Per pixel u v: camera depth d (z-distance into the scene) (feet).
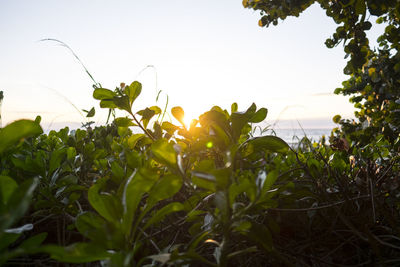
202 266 2.90
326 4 8.85
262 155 3.73
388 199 3.56
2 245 2.02
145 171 2.09
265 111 3.52
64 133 5.45
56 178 3.40
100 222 2.27
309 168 4.00
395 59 8.20
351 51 8.66
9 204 1.51
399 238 2.99
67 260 1.83
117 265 1.79
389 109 7.49
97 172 4.71
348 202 3.23
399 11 8.24
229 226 2.06
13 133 1.94
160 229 3.38
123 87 3.96
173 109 3.72
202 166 2.61
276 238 3.48
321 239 3.45
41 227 3.76
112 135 6.05
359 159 4.90
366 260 3.22
